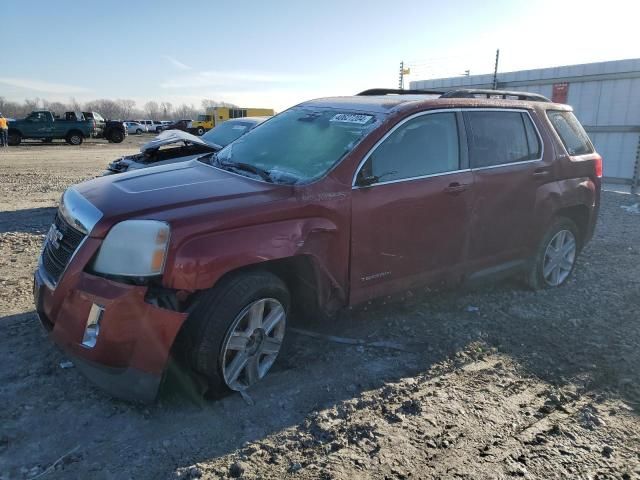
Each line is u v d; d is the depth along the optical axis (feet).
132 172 13.62
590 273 20.63
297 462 9.31
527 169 16.44
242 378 11.47
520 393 11.81
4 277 18.25
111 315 9.77
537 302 17.24
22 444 9.55
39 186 43.73
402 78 54.65
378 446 9.81
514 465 9.44
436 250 14.35
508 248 16.51
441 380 12.24
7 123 104.42
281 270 12.25
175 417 10.49
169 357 10.16
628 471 9.41
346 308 13.02
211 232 10.39
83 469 9.00
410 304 16.58
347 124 13.73
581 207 18.78
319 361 12.86
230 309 10.60
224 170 13.38
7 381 11.52
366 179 12.71
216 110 162.50
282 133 14.66
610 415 11.10
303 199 11.68
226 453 9.51
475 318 15.78
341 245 12.37
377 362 12.94
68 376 11.81
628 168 38.99
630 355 13.69
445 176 14.25
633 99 37.83
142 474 8.92
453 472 9.21
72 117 109.29
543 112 17.69
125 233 10.11
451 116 14.82
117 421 10.30
